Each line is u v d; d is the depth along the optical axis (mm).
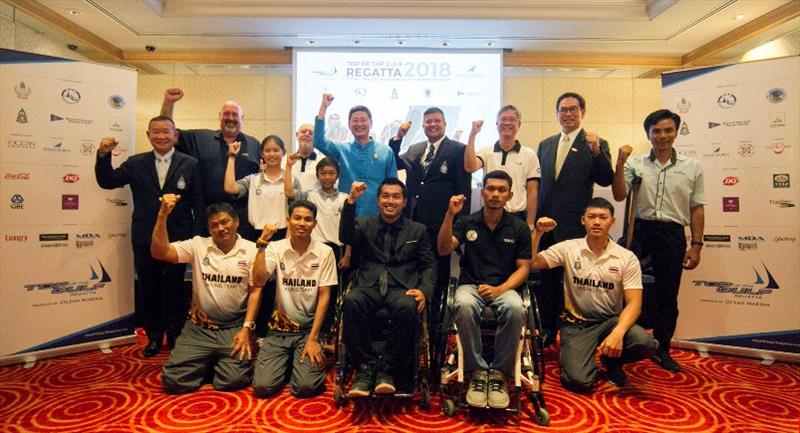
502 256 2623
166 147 3092
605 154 3080
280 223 3186
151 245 2734
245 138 3537
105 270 3285
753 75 3131
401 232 2604
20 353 2963
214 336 2629
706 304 3283
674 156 3033
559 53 5957
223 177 3346
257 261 2549
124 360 3010
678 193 2973
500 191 2559
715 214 3258
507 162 3363
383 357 2357
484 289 2438
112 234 3316
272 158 3201
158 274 3135
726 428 2107
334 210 3230
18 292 2979
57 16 4828
